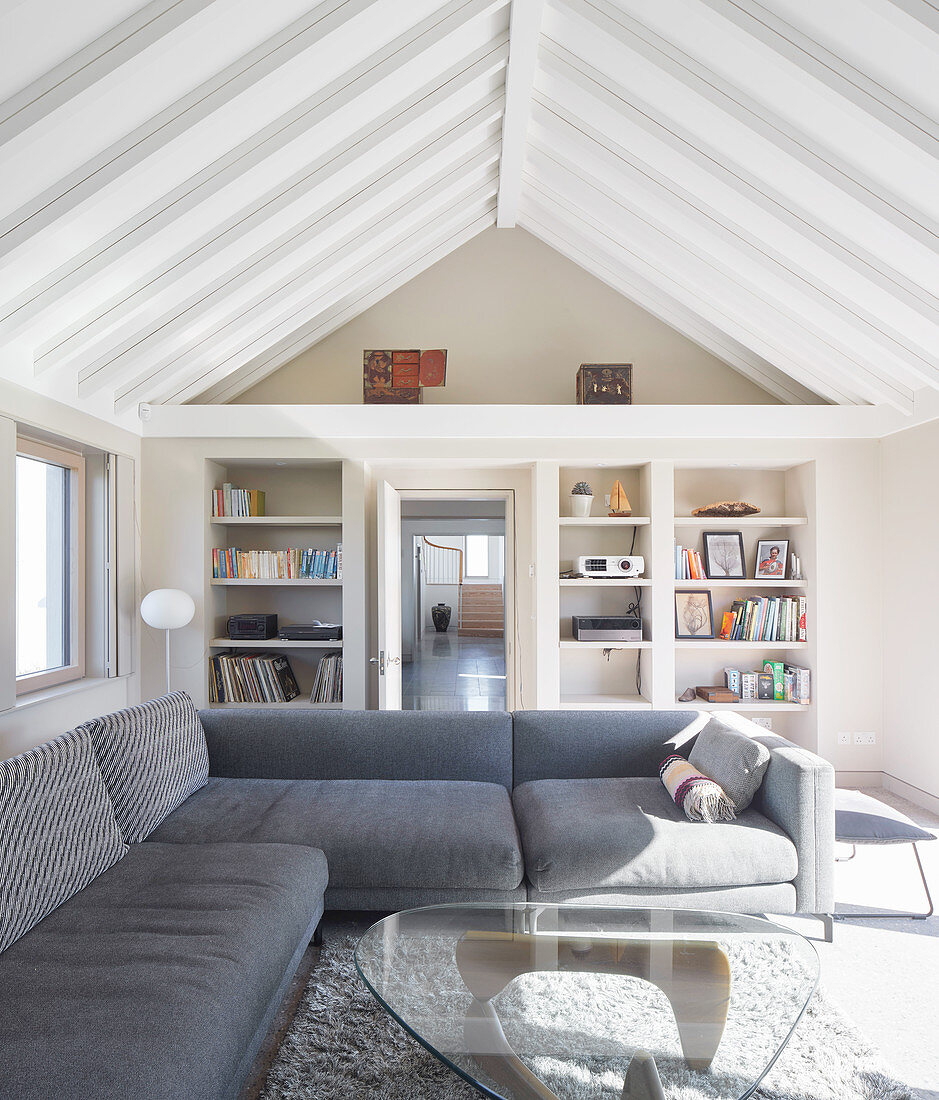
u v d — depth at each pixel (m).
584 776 3.27
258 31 2.44
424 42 2.86
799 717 4.87
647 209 3.75
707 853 2.51
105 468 4.27
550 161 4.04
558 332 5.20
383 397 4.70
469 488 5.31
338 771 3.24
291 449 4.65
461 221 4.85
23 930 1.82
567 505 5.23
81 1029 1.42
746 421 4.56
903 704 4.39
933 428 4.11
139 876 2.16
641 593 5.09
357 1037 2.04
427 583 14.93
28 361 3.35
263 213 3.23
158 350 3.89
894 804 4.26
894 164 2.60
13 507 3.29
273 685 4.81
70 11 2.00
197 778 2.98
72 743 2.28
